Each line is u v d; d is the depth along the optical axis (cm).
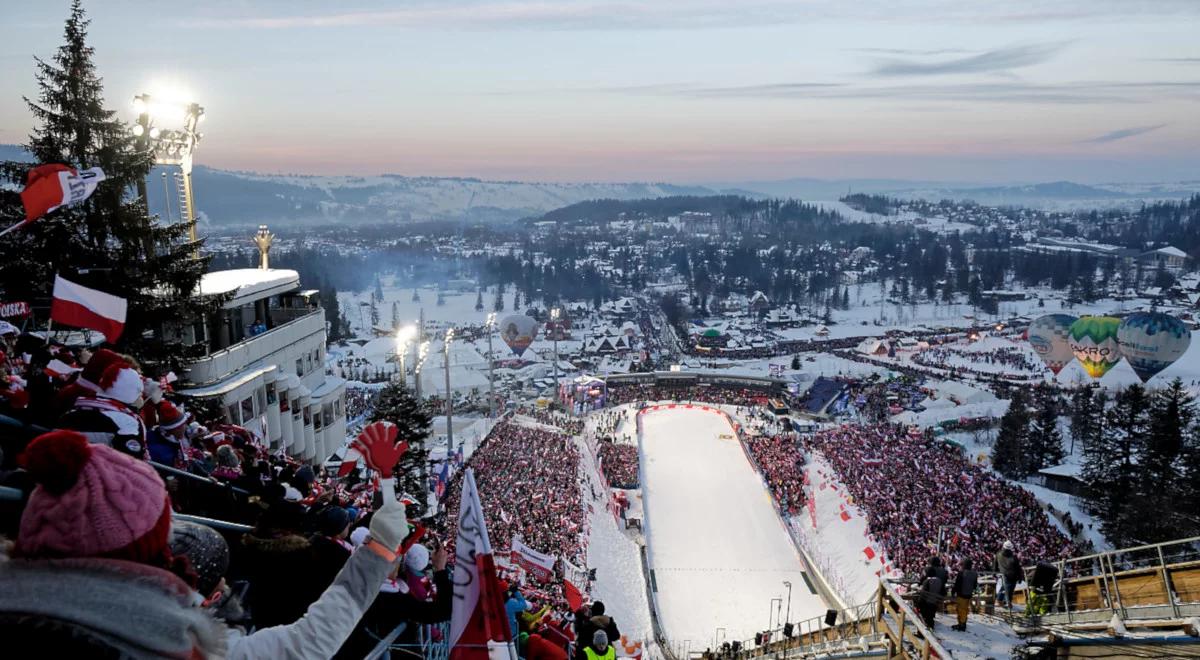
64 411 706
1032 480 7075
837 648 1973
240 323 3256
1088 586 1630
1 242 1997
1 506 340
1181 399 6172
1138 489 5538
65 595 202
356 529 835
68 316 1314
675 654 3703
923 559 4303
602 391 8594
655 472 6700
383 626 668
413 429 3581
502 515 4103
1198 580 1404
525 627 1225
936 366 13188
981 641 1556
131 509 233
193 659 224
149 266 2192
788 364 13738
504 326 9788
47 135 2084
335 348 13688
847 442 7012
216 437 1470
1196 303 19850
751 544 5184
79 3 2064
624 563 4659
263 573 609
